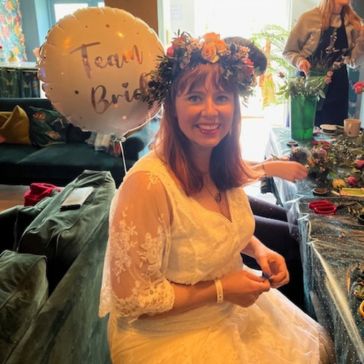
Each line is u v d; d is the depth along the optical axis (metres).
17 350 0.79
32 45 6.26
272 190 2.61
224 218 0.98
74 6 6.30
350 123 2.24
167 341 0.96
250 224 1.08
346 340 0.82
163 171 0.94
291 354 0.98
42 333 0.85
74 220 1.24
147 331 0.98
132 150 3.18
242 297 1.00
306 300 1.30
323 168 1.63
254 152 4.68
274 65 4.33
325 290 0.99
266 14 5.81
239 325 1.03
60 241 1.12
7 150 3.59
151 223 0.90
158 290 0.92
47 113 3.79
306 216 1.33
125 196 0.91
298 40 2.57
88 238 1.21
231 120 0.99
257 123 5.82
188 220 0.93
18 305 0.85
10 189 3.92
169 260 0.97
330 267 1.03
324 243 1.15
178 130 0.97
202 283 0.99
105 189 1.56
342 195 1.50
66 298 0.96
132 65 1.11
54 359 0.90
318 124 2.61
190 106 0.93
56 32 1.12
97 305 1.21
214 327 0.99
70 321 0.98
